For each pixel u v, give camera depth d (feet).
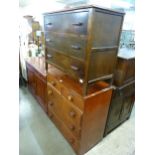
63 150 5.56
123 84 5.53
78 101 4.36
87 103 4.20
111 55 4.18
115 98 5.49
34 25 9.34
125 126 7.06
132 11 7.45
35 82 8.19
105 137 6.29
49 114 7.14
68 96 4.88
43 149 5.58
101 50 3.76
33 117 7.36
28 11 9.91
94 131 5.26
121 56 5.19
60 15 4.18
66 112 5.30
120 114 6.51
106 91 4.77
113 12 3.54
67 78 5.59
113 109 5.75
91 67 3.72
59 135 6.25
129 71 5.45
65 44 4.31
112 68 4.48
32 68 8.11
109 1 6.98
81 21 3.42
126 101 6.38
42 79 6.93
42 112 7.80
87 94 4.21
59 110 5.90
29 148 5.59
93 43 3.46
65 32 4.15
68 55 4.27
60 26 4.33
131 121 7.46
